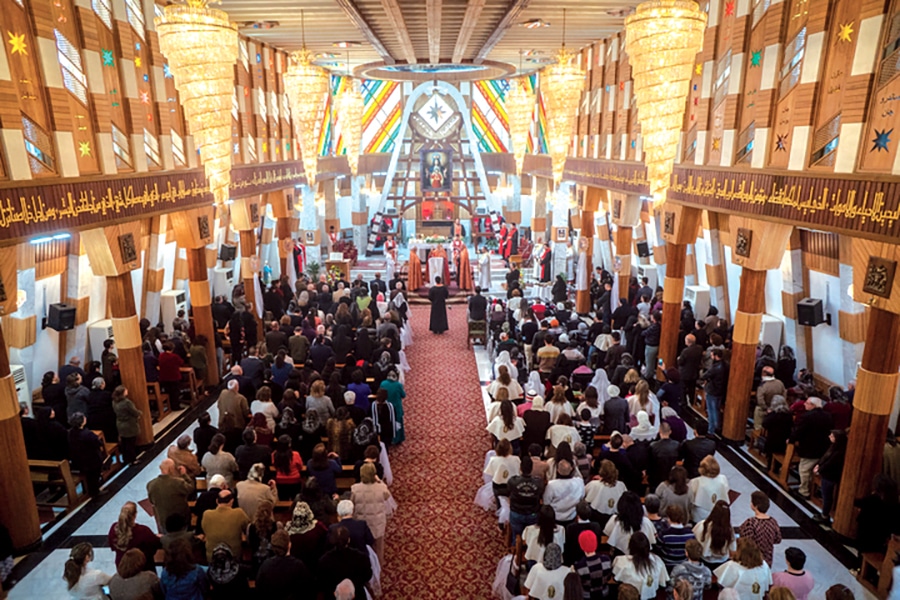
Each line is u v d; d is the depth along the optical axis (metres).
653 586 5.38
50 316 11.32
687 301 14.91
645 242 19.03
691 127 11.28
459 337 17.50
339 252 23.97
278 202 18.89
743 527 6.26
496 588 7.07
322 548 6.16
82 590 5.61
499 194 29.08
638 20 6.84
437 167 29.19
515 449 9.09
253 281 16.50
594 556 5.59
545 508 6.01
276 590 5.41
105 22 9.20
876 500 7.05
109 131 9.14
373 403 9.98
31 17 7.53
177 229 12.48
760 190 8.87
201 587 5.50
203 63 7.47
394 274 22.36
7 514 7.64
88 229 8.61
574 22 13.31
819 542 7.87
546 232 27.50
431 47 15.85
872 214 6.61
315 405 9.20
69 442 8.62
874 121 6.66
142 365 10.38
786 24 8.34
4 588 7.12
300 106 12.87
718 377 10.70
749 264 9.66
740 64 9.44
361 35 14.94
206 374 13.00
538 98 24.98
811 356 12.18
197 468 7.77
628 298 17.12
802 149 7.89
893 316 7.14
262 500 6.76
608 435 8.84
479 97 28.52
